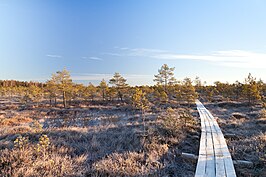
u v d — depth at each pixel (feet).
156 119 49.14
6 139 29.01
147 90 126.00
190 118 40.09
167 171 18.60
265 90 125.80
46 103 119.03
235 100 115.44
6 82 320.09
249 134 34.50
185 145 28.43
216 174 16.43
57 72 111.96
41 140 22.98
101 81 126.31
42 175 16.79
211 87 160.15
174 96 140.36
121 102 117.60
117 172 17.49
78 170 18.17
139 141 27.71
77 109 95.25
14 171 16.61
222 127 41.65
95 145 26.37
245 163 19.89
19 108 98.73
